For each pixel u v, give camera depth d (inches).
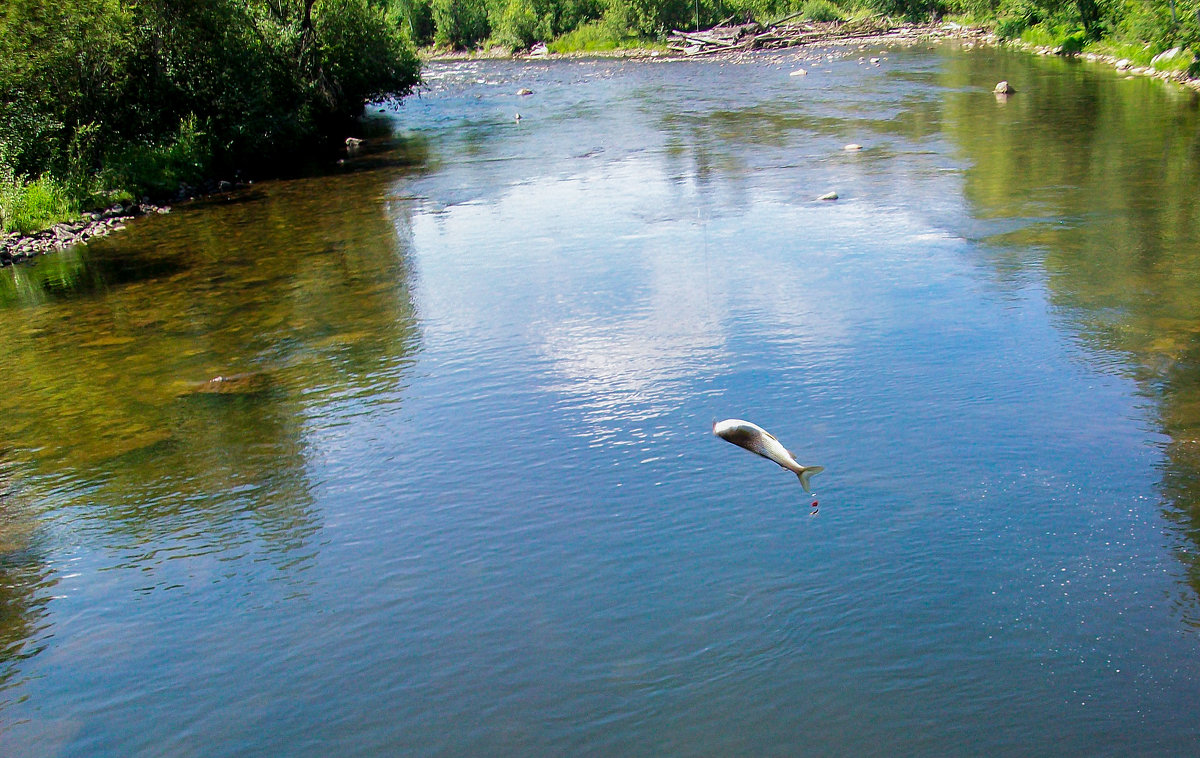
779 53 2096.5
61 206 821.9
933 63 1690.5
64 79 911.0
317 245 696.4
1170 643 230.1
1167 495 294.4
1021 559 267.1
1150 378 378.3
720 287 524.4
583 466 337.4
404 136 1240.2
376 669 240.7
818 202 715.4
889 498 303.3
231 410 406.3
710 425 360.8
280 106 1159.6
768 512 300.7
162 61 1008.2
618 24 2481.5
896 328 447.5
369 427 380.5
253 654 249.0
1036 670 224.8
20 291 623.2
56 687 241.0
